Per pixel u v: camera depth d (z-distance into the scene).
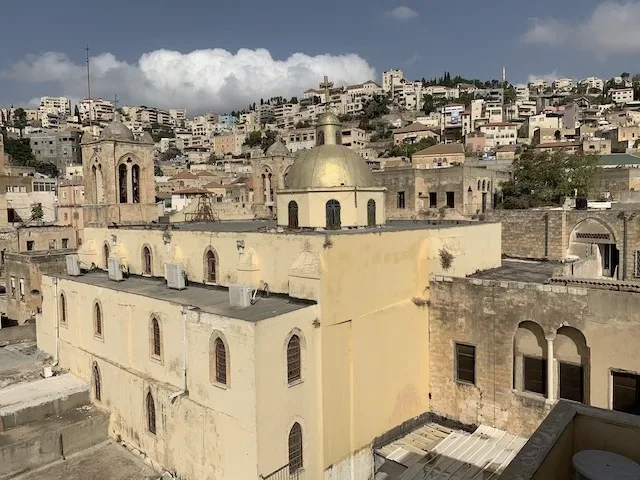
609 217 41.53
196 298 26.19
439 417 29.45
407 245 28.27
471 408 28.09
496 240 35.62
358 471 25.30
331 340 23.75
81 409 30.14
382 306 26.66
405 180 61.59
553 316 24.86
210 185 120.94
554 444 9.97
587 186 58.66
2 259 66.62
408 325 28.31
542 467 9.30
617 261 42.62
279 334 21.42
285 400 21.73
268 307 23.34
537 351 25.84
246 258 26.62
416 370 28.94
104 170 40.59
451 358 28.72
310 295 23.45
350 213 29.88
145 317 26.62
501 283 26.56
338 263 24.05
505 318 26.47
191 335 23.50
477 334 27.58
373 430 26.17
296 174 31.05
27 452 25.89
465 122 173.25
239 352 21.00
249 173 160.12
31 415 28.27
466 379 28.42
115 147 40.84
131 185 42.62
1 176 97.31
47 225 78.69
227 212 61.75
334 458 24.03
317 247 23.61
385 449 26.20
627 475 9.27
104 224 40.72
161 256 31.89
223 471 22.17
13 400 28.77
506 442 25.45
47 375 32.56
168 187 133.25
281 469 21.58
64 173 155.25
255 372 20.45
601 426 10.87
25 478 25.36
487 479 22.05
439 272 29.66
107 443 28.73
